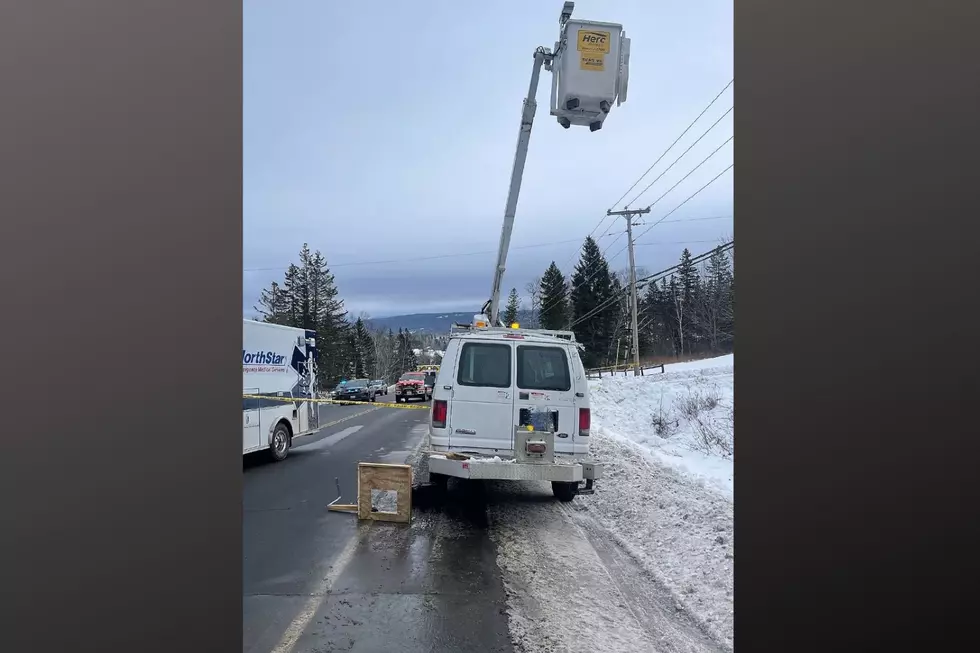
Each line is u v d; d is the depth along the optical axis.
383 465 6.69
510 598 4.39
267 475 9.45
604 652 3.56
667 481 8.19
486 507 7.26
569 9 6.91
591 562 5.18
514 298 81.12
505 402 7.00
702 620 3.99
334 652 3.56
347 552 5.49
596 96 6.96
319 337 67.62
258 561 5.23
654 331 59.06
